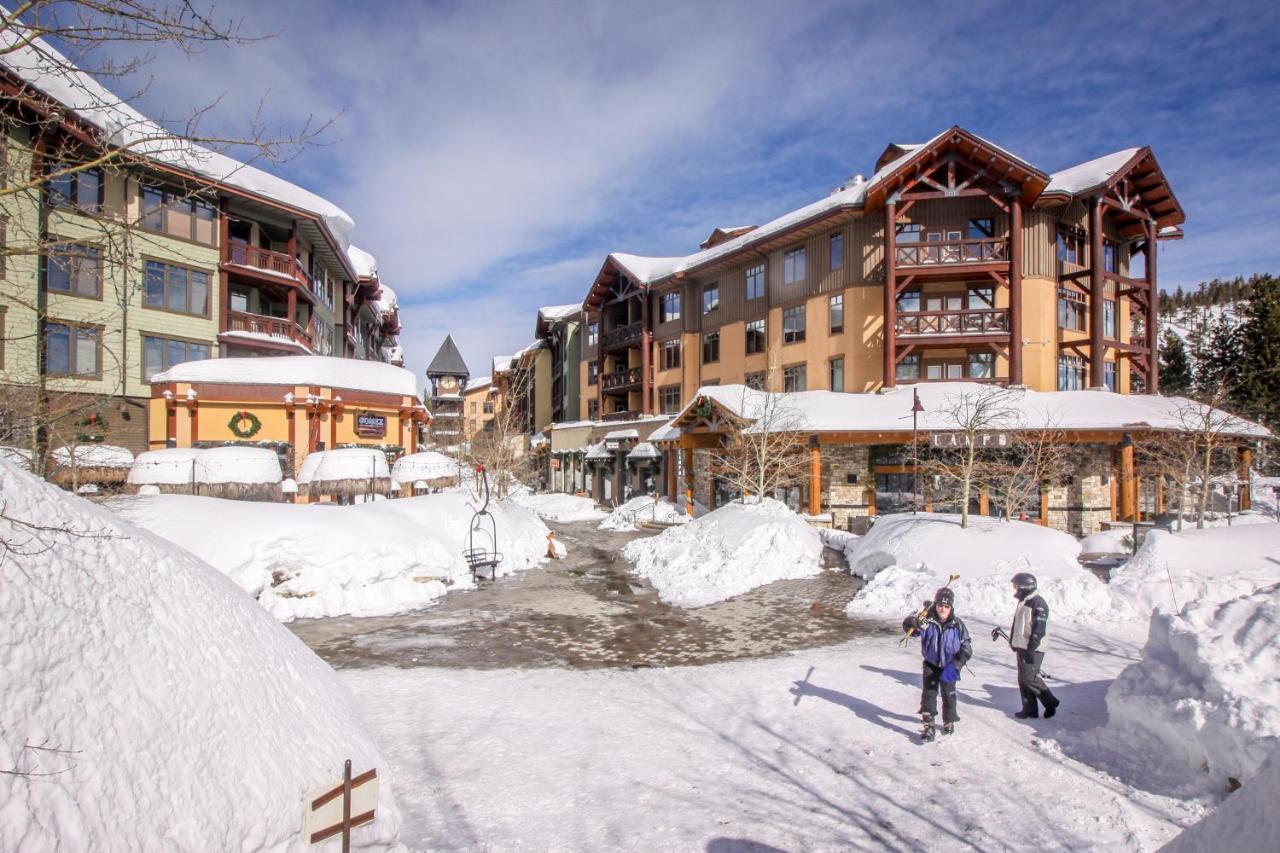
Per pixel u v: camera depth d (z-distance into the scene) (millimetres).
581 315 49844
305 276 32312
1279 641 5340
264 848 3682
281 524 13875
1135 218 29016
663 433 32969
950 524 15664
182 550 5473
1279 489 27094
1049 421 21641
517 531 21031
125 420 24859
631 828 5012
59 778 2922
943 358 27594
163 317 26266
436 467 23156
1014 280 25125
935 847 4727
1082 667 8656
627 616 13336
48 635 3312
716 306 36000
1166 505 25266
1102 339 26391
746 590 15609
